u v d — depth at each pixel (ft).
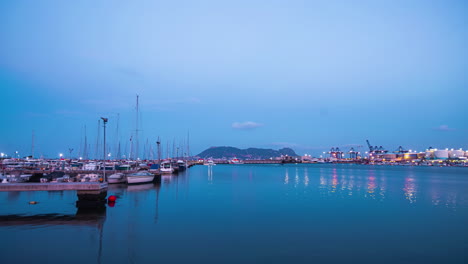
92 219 79.05
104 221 76.79
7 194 126.72
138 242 59.21
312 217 84.94
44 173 190.90
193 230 68.80
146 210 92.94
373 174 383.45
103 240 60.29
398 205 109.81
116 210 92.32
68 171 195.21
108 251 53.88
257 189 165.99
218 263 48.73
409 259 52.21
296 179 264.11
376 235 66.74
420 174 406.82
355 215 88.99
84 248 55.42
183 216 84.07
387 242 61.62
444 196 141.69
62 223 74.54
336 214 90.12
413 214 91.81
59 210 91.20
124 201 111.75
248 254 53.21
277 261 50.21
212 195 134.41
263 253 53.93
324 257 52.49
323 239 63.00
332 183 217.97
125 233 65.51
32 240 60.03
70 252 53.26
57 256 51.26
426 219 84.33
